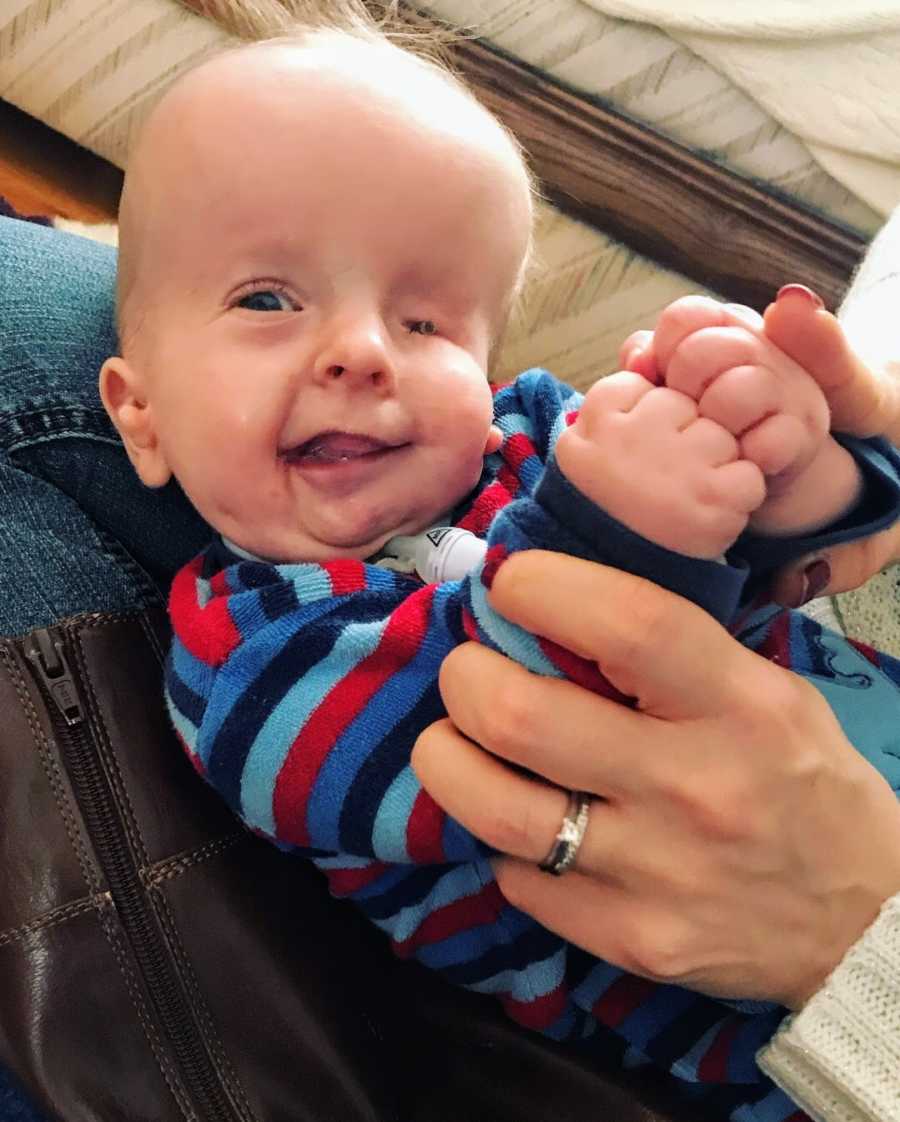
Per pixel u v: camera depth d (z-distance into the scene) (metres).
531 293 1.17
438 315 0.60
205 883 0.53
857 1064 0.43
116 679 0.56
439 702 0.50
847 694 0.56
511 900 0.48
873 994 0.43
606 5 1.01
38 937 0.49
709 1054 0.53
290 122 0.56
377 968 0.58
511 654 0.45
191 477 0.58
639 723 0.43
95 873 0.51
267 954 0.53
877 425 0.45
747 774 0.43
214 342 0.56
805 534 0.45
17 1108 0.53
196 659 0.53
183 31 1.18
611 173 1.09
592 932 0.46
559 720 0.42
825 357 0.41
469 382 0.59
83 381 0.66
